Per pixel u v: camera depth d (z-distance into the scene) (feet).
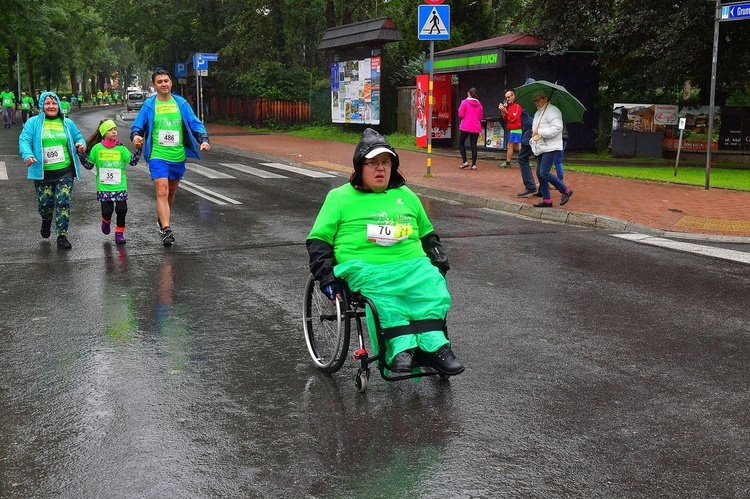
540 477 12.53
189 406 15.42
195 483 12.27
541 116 39.37
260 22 133.39
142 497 11.83
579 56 70.49
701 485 12.30
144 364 17.84
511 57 70.38
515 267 28.04
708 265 28.66
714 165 63.72
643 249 31.50
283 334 20.26
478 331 20.49
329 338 17.58
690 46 61.67
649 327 21.01
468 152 75.05
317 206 42.34
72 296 23.81
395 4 112.37
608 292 24.66
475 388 16.48
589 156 69.26
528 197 43.93
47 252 30.27
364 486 12.19
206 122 155.02
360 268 16.12
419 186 49.34
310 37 135.74
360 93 96.68
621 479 12.48
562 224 37.81
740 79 64.80
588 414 15.15
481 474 12.61
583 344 19.52
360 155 16.34
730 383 16.93
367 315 15.99
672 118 66.03
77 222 36.94
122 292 24.31
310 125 120.78
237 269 27.55
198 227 35.76
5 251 30.42
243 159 72.28
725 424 14.74
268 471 12.69
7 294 24.02
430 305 16.02
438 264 17.20
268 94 125.90
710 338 20.11
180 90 171.94
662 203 41.81
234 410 15.24
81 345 19.16
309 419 14.82
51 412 15.07
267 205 42.50
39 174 31.07
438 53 75.77
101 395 15.96
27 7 129.08
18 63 175.83
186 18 149.18
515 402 15.72
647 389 16.52
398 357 15.44
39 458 13.12
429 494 11.94
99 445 13.62
